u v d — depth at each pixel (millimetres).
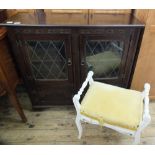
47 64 1264
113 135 1340
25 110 1598
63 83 1359
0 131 1402
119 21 1111
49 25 1024
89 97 1102
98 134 1351
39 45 1152
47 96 1460
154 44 1187
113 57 1234
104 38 1107
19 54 1187
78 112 1068
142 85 1451
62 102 1509
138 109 1013
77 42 1115
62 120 1482
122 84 1394
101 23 1066
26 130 1405
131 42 1128
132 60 1230
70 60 1206
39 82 1354
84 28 1042
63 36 1088
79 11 1271
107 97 1090
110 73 1337
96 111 1008
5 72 1176
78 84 1362
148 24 1086
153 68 1331
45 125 1442
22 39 1109
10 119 1514
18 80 1416
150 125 1396
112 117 969
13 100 1314
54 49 1174
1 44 1141
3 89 1224
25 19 1154
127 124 937
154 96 1539
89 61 1252
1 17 1241
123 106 1028
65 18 1175
